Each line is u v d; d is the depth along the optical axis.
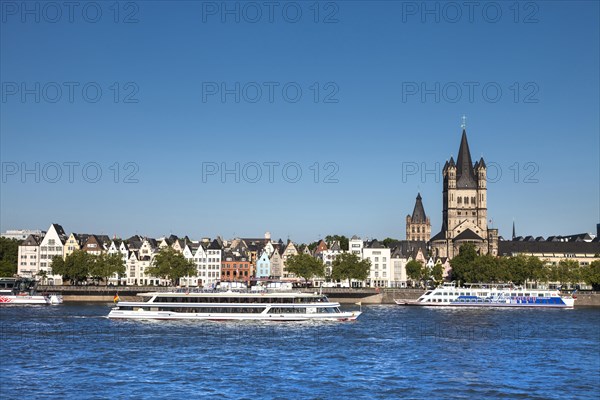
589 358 113.69
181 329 145.88
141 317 163.88
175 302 163.88
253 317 162.88
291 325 156.38
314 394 85.75
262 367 101.69
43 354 111.31
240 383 90.94
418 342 129.38
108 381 91.50
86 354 111.50
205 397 83.62
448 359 110.88
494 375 98.69
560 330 153.88
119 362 104.75
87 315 176.38
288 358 109.50
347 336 136.88
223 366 102.19
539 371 102.12
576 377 98.25
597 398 86.56
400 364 105.69
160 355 111.06
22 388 87.38
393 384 91.69
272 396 84.56
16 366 101.19
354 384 91.25
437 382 93.44
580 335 144.38
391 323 164.25
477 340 133.50
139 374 95.94
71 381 91.38
